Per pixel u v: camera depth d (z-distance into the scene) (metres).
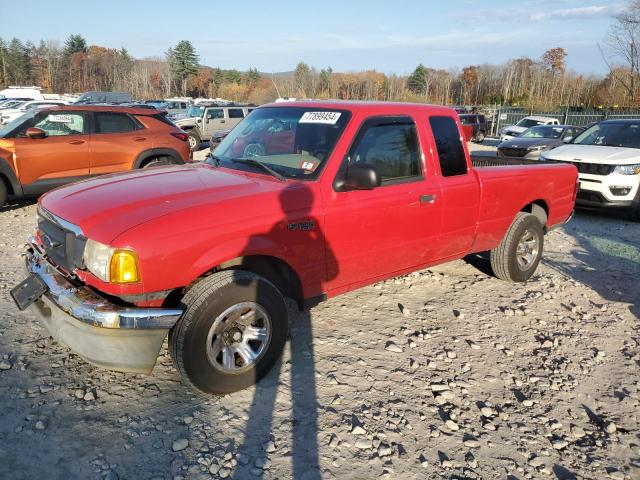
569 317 4.80
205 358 3.13
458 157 4.55
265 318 3.38
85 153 8.65
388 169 4.02
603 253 6.90
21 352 3.78
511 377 3.74
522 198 5.19
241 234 3.19
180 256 2.97
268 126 4.25
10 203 9.05
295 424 3.09
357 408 3.27
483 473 2.80
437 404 3.37
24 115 8.66
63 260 3.18
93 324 2.85
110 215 3.03
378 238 3.97
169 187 3.42
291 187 3.50
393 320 4.54
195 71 92.12
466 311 4.81
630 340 4.39
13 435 2.92
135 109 9.34
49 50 86.81
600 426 3.26
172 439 2.94
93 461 2.75
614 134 9.88
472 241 4.84
